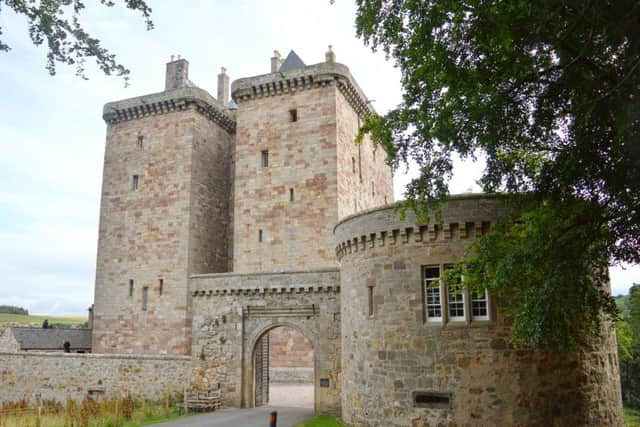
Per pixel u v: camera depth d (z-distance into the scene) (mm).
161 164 41312
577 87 12555
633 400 41938
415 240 20500
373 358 21125
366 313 21734
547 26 11750
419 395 19578
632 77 10602
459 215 19812
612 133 12281
